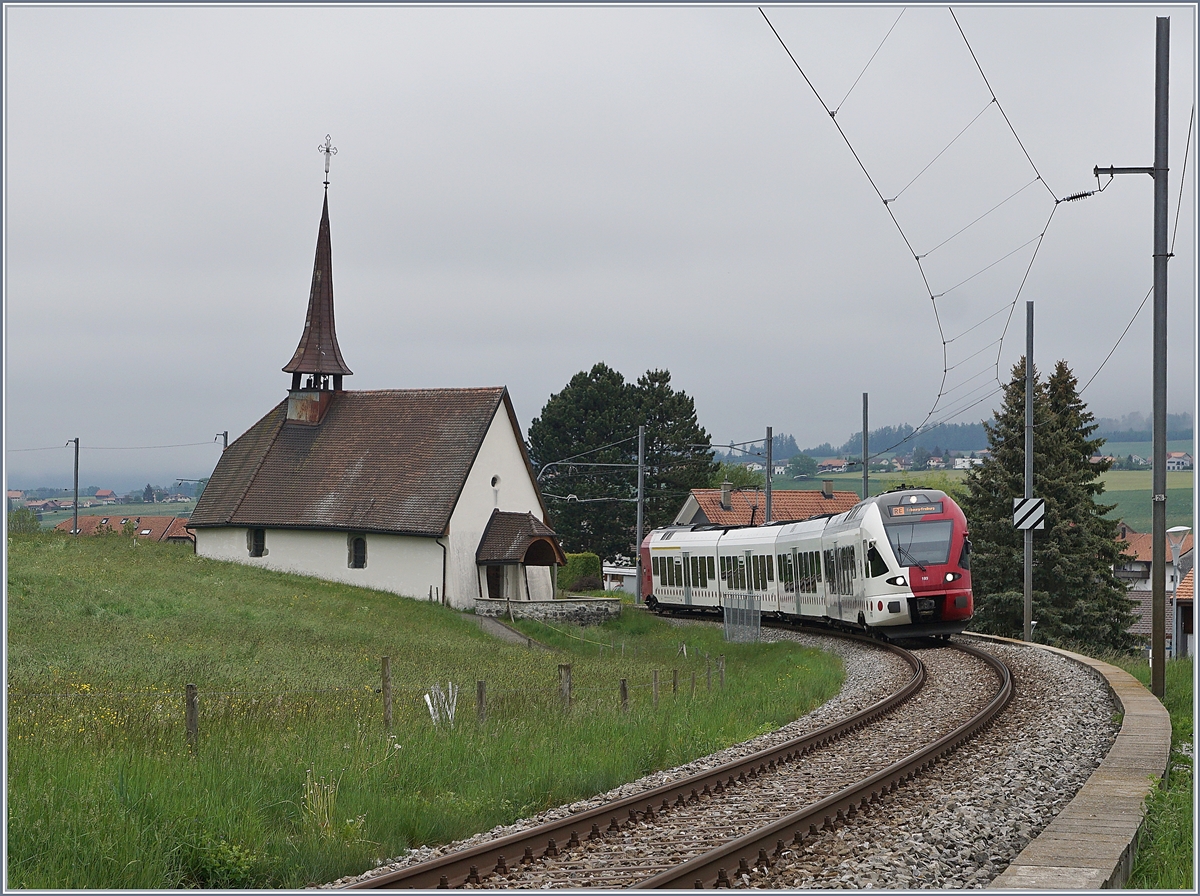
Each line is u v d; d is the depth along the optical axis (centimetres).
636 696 2353
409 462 5612
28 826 1023
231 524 5788
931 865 988
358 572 5481
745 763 1477
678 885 922
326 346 6206
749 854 1011
